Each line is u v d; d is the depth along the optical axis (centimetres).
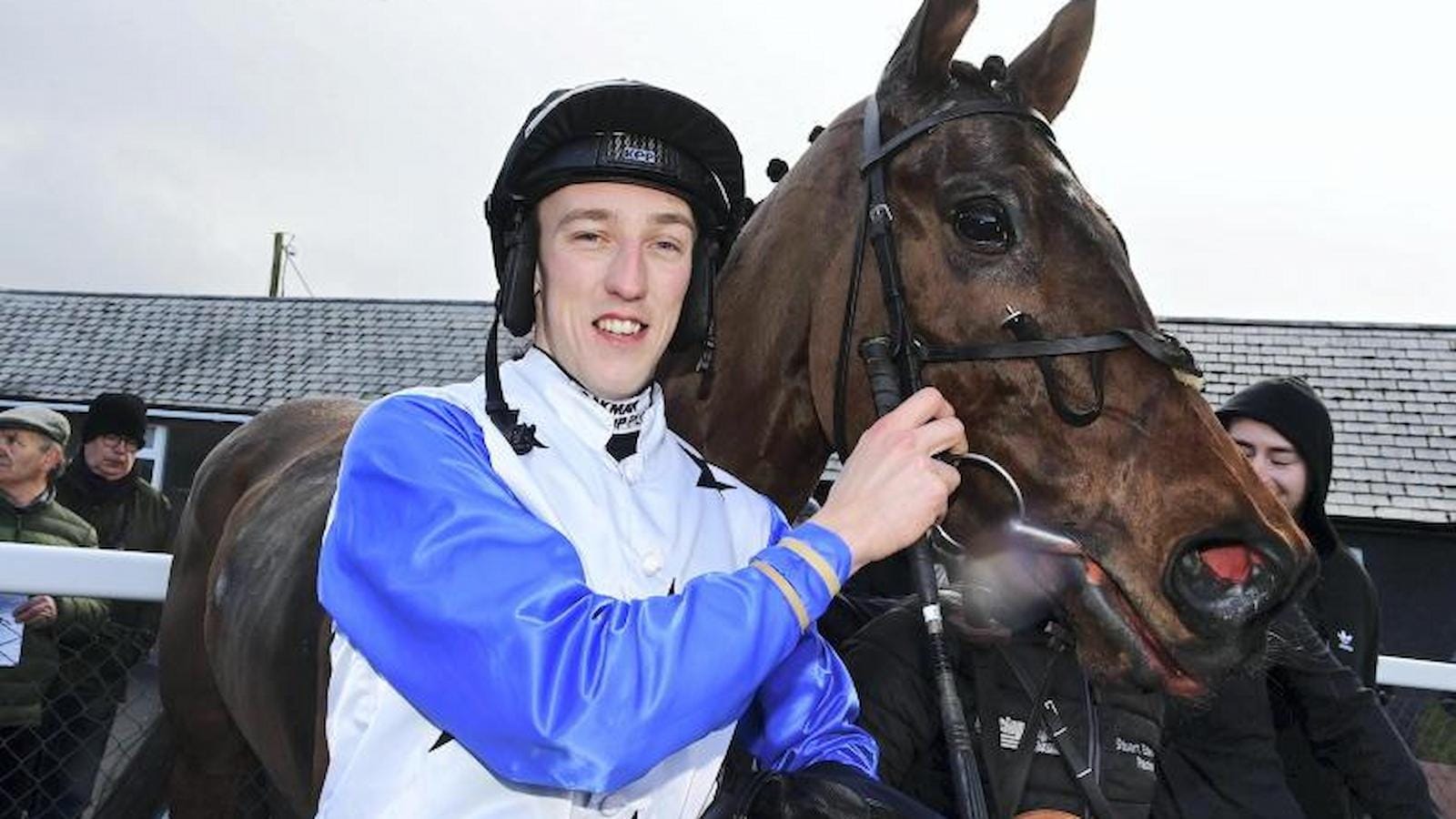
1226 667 151
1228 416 283
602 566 122
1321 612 277
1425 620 1644
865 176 184
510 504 115
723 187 146
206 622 263
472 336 2250
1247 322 2109
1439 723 323
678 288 136
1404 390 1933
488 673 106
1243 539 151
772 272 201
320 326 2292
